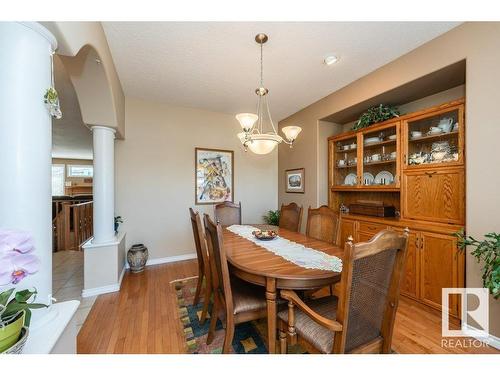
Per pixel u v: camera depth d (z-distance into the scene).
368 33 1.90
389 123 2.53
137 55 2.20
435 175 2.11
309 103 3.49
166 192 3.52
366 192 3.13
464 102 1.89
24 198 0.92
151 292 2.48
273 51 2.15
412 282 2.21
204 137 3.80
